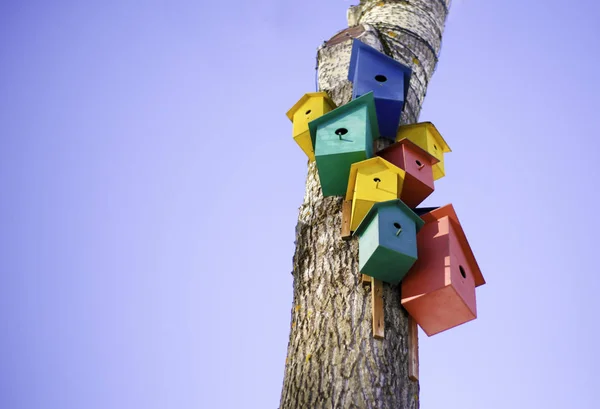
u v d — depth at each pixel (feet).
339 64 18.16
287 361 12.52
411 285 12.93
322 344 12.12
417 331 12.99
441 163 16.57
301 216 14.75
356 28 19.10
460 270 13.38
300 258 13.88
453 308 12.78
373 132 15.75
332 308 12.57
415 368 12.26
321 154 14.33
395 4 19.92
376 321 12.17
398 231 12.70
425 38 19.17
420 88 18.20
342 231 13.70
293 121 17.07
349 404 11.28
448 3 21.54
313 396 11.55
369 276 12.84
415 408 11.86
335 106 16.90
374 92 15.83
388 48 18.24
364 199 13.46
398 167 14.10
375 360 11.75
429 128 16.24
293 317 13.14
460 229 13.61
